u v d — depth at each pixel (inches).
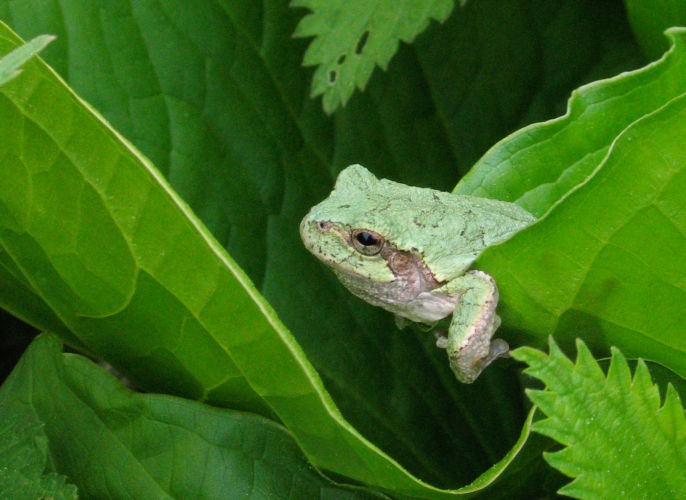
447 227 13.5
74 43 14.1
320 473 13.3
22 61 12.1
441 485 14.1
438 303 13.6
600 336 13.0
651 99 13.4
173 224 12.7
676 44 13.3
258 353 12.9
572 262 12.7
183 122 14.3
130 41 14.2
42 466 13.1
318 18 13.8
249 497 13.2
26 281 13.4
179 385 13.6
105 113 14.1
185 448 13.3
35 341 13.7
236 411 13.3
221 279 12.7
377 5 13.8
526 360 12.4
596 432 12.4
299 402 12.9
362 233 13.5
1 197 13.0
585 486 12.4
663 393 13.2
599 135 13.4
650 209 12.5
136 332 13.4
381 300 13.8
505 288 13.0
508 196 13.6
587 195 12.5
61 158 12.8
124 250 12.9
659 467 12.5
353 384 14.3
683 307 12.8
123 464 13.3
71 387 13.5
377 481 13.0
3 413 13.6
